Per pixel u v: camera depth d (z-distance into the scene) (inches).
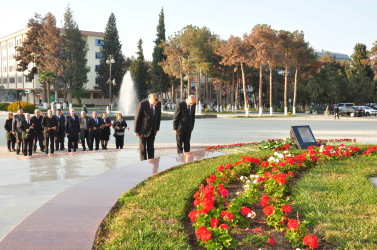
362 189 188.7
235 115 1728.6
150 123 320.2
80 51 2405.3
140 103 317.7
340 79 2375.7
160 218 139.9
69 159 354.0
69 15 2357.3
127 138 681.6
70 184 241.4
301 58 1819.6
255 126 983.0
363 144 440.5
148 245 110.0
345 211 153.6
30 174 275.1
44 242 110.7
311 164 263.3
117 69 2657.5
